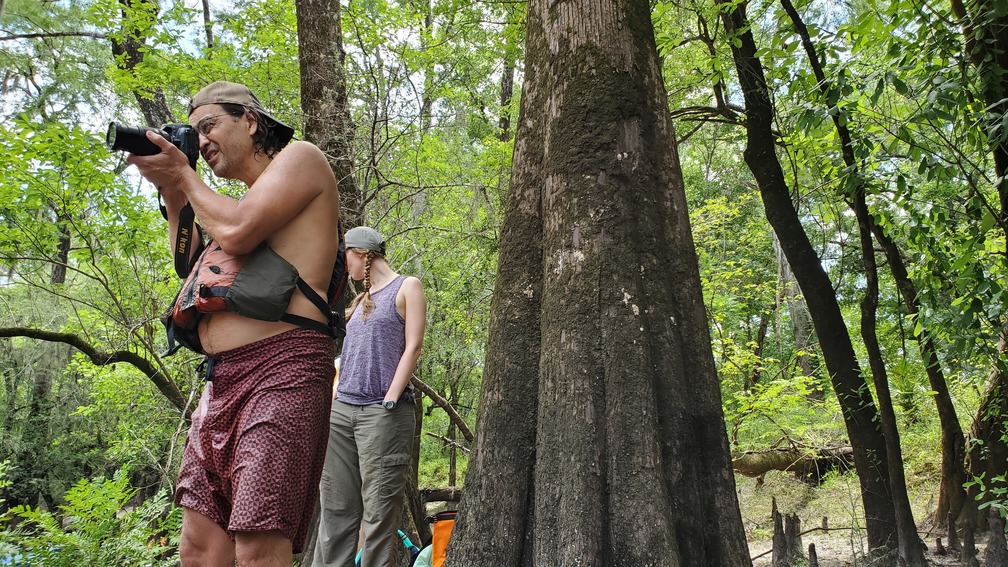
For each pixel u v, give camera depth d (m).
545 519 2.28
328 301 1.98
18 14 11.51
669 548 2.14
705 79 6.60
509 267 2.68
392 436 3.23
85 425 12.72
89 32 11.88
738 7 4.91
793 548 4.21
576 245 2.47
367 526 3.21
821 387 7.77
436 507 8.07
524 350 2.56
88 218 6.87
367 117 6.23
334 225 1.92
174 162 1.79
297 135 6.71
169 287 7.54
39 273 7.81
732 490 2.36
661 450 2.29
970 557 3.82
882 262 6.42
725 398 8.66
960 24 3.85
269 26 6.96
